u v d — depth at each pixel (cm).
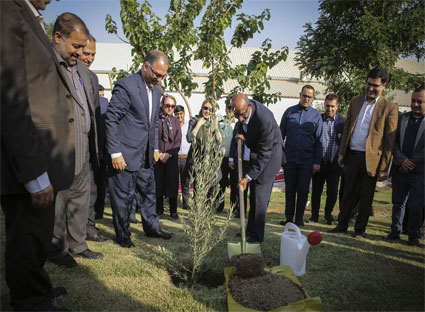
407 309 208
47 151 169
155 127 364
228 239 355
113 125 303
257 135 333
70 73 265
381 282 248
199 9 570
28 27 155
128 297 210
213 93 547
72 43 240
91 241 331
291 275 245
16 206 159
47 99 168
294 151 458
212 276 261
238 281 219
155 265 267
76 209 269
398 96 2578
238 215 511
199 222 246
